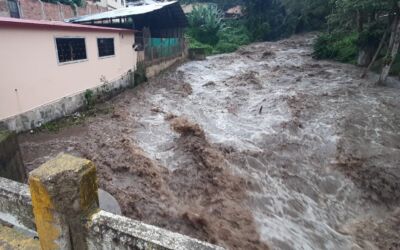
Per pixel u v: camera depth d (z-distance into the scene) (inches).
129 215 210.5
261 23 1409.9
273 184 285.6
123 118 407.2
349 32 838.5
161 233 64.8
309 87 569.6
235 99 523.5
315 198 274.4
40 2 685.3
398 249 223.0
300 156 329.4
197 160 299.0
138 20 776.3
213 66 839.1
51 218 67.9
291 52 1005.8
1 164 179.6
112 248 66.8
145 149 321.1
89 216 68.1
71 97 396.8
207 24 1220.5
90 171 68.7
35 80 333.4
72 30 385.1
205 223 218.1
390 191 271.3
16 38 302.8
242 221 232.5
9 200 86.3
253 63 860.6
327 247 223.6
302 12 1293.1
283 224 240.2
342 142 349.7
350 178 292.2
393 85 541.0
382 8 532.4
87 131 350.9
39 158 276.2
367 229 242.4
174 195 248.8
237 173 290.2
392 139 356.2
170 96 536.7
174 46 832.9
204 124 410.0
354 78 604.4
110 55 495.8
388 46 583.5
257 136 372.5
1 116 293.1
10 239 93.7
